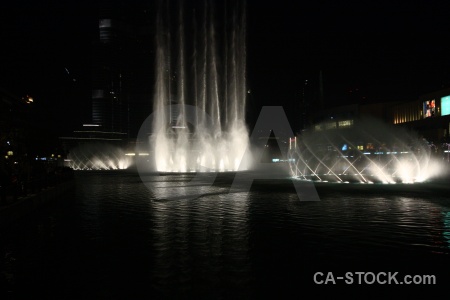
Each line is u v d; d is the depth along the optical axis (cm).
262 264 970
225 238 1267
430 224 1491
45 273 920
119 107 15388
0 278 890
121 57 15488
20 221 1669
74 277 888
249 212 1847
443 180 3878
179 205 2145
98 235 1344
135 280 859
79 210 2003
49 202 2378
